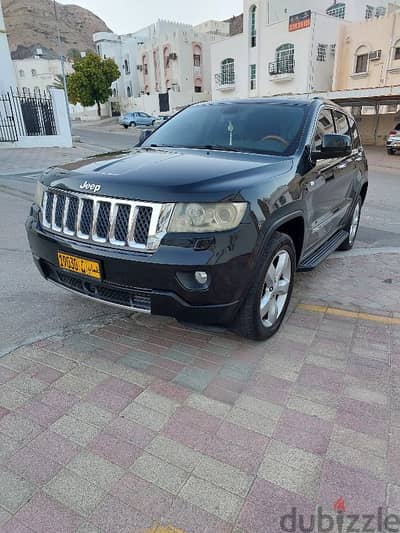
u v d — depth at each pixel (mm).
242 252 2475
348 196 4855
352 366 2832
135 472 1966
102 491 1868
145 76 54500
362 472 1986
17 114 17703
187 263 2354
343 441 2170
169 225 2387
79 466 1994
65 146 19375
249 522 1738
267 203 2654
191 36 47125
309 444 2146
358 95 21750
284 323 3436
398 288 4262
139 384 2596
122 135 31297
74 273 2748
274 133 3578
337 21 29688
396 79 25141
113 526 1712
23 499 1822
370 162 18781
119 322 3359
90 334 3170
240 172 2754
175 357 2896
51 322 3336
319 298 3971
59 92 18828
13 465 1992
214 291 2436
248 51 33969
